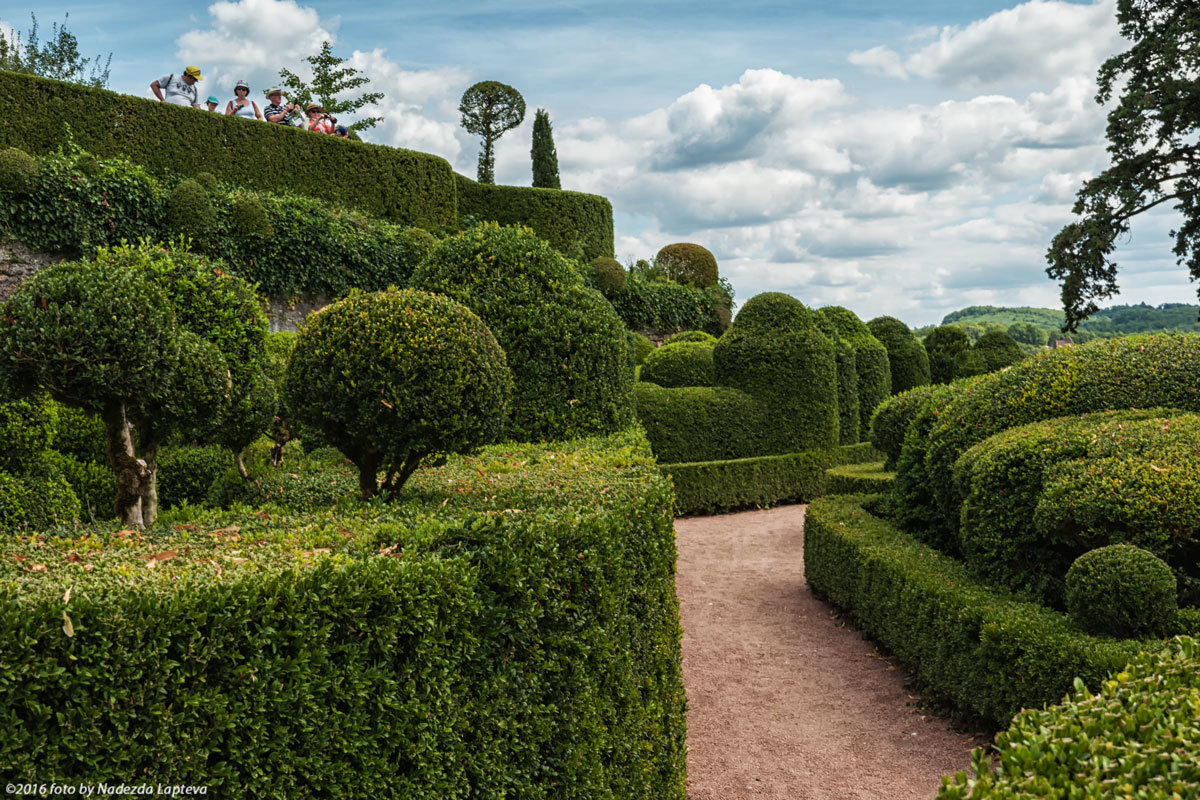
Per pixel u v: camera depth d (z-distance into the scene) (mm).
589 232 27438
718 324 27078
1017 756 2207
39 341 4410
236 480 7387
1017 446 5918
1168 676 2699
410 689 2859
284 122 22672
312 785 2557
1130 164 22266
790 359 15305
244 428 5957
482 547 3326
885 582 6871
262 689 2438
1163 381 6340
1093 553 4691
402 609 2852
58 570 2969
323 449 8695
